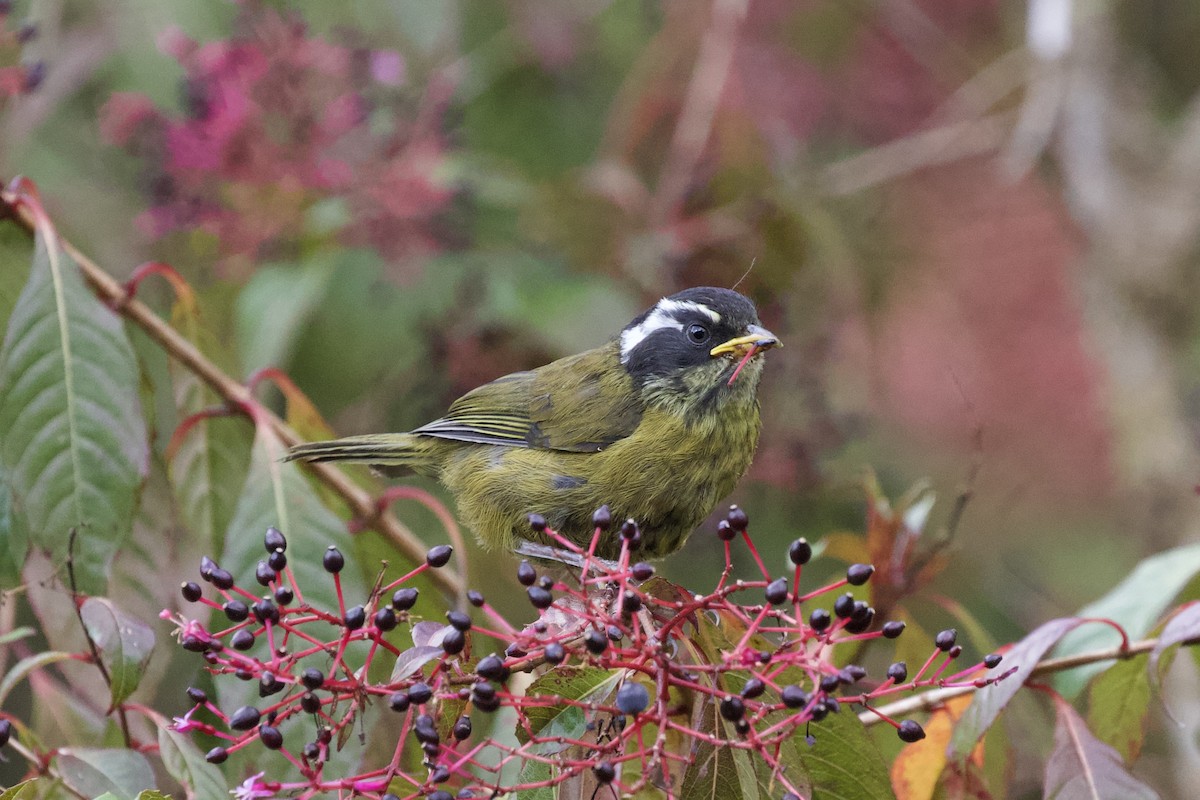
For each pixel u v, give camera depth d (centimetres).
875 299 1434
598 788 586
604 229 1258
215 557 912
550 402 1019
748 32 1400
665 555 1036
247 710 579
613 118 1365
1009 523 1517
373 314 1306
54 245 819
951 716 770
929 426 1528
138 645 677
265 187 1134
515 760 739
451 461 1069
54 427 793
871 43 1509
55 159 1327
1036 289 1552
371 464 1094
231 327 1228
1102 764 705
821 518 1305
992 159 1587
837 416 1289
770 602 596
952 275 1554
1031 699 877
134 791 693
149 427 882
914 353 1530
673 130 1380
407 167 1164
